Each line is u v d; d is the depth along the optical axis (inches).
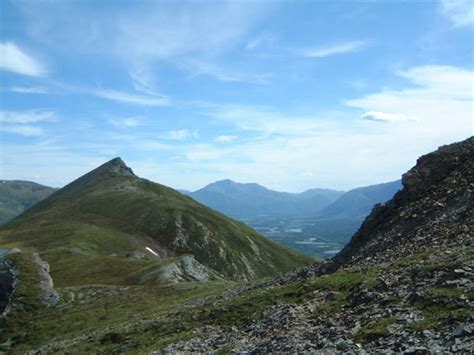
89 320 2405.3
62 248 5108.3
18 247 5920.3
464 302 703.7
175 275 3636.8
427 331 637.9
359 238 1867.6
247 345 902.4
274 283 1902.1
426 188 1758.1
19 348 2225.6
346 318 859.4
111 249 6279.5
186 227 7795.3
